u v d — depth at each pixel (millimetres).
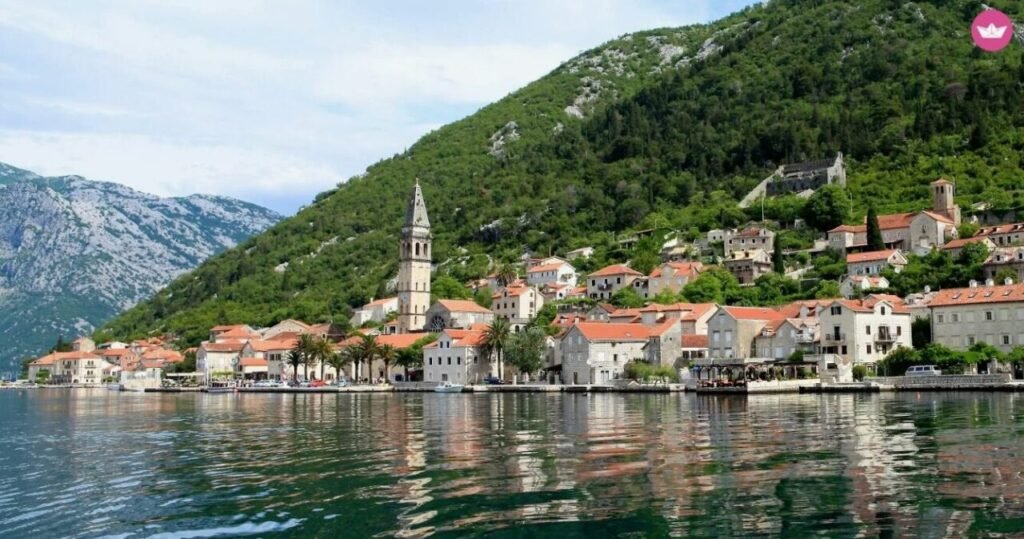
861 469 53531
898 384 143375
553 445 70312
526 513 43688
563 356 199625
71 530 44469
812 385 147000
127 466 66062
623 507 44406
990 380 137375
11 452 77812
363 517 44125
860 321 165125
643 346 199000
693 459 59438
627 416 100750
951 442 65562
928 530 38469
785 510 42750
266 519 44719
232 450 74188
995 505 42562
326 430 91688
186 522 44969
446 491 49875
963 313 163250
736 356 178875
